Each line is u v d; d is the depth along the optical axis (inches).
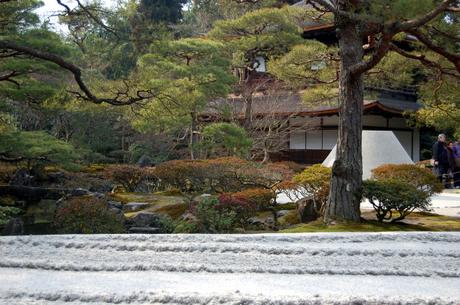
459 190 697.6
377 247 269.7
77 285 208.1
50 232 430.6
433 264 245.0
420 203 403.9
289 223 426.0
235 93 906.7
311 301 185.6
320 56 583.5
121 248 265.4
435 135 1198.3
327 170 455.2
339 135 406.3
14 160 509.7
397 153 542.6
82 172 694.5
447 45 448.1
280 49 855.7
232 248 263.6
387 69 593.0
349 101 401.7
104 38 509.7
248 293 195.8
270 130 887.1
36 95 474.9
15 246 269.6
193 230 385.4
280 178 522.9
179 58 667.4
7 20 492.7
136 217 432.8
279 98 983.0
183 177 558.3
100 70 710.5
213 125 652.7
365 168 538.6
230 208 404.8
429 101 575.8
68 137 908.6
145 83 480.7
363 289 206.2
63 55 474.3
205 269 232.4
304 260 248.8
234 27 829.2
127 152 954.1
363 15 338.0
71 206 401.1
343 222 394.0
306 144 1024.9
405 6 312.0
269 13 782.5
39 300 191.9
